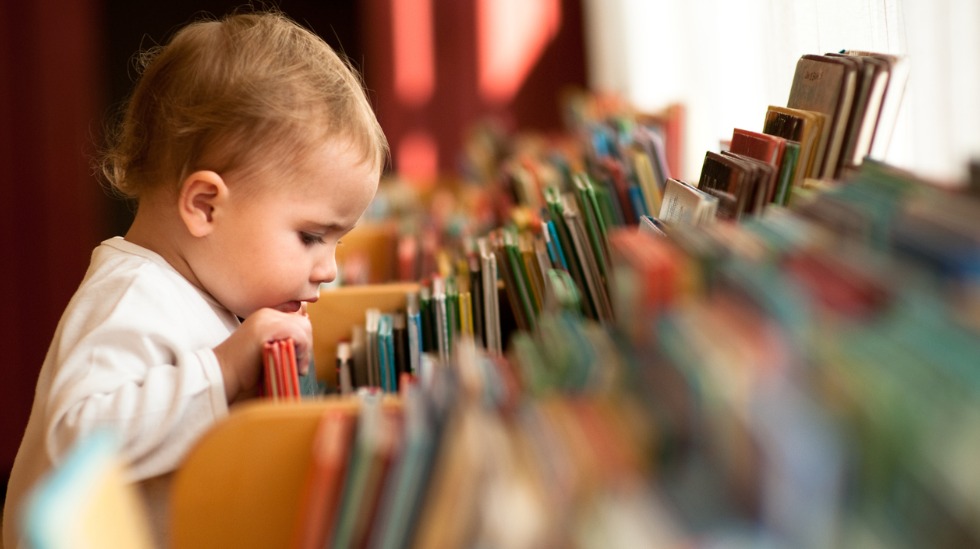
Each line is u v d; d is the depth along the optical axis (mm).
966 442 370
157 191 1027
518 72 2918
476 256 1234
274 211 1003
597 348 616
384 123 2926
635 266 596
